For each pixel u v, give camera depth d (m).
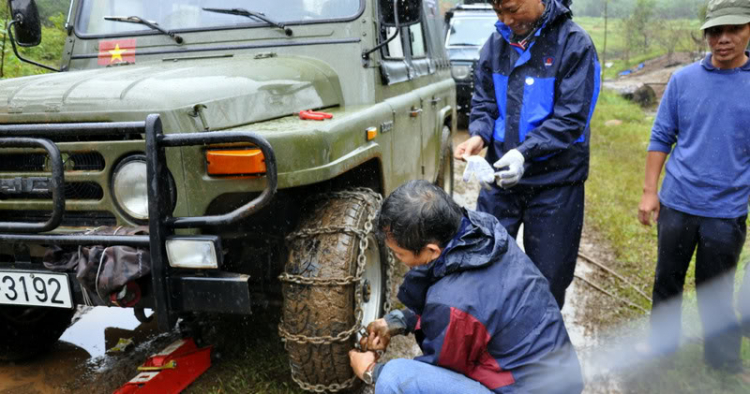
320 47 3.27
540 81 2.64
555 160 2.71
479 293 1.78
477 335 1.77
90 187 2.42
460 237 1.83
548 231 2.80
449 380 1.82
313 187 2.93
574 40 2.57
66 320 3.36
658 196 3.12
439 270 1.84
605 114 14.16
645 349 3.23
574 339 3.46
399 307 3.83
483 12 12.40
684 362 3.11
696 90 2.82
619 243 5.16
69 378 3.00
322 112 2.79
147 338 3.46
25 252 2.37
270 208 2.87
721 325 3.00
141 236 2.12
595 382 2.98
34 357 3.21
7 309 3.01
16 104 2.42
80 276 2.16
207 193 2.30
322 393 2.72
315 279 2.46
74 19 3.66
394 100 3.54
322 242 2.54
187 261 2.12
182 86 2.41
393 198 1.84
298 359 2.54
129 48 3.47
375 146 2.98
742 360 3.11
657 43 26.19
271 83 2.73
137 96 2.32
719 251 2.86
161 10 3.49
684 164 2.89
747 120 2.70
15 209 2.45
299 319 2.48
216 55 3.34
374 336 2.28
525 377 1.81
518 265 1.87
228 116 2.43
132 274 2.12
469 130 2.89
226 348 3.20
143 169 2.26
